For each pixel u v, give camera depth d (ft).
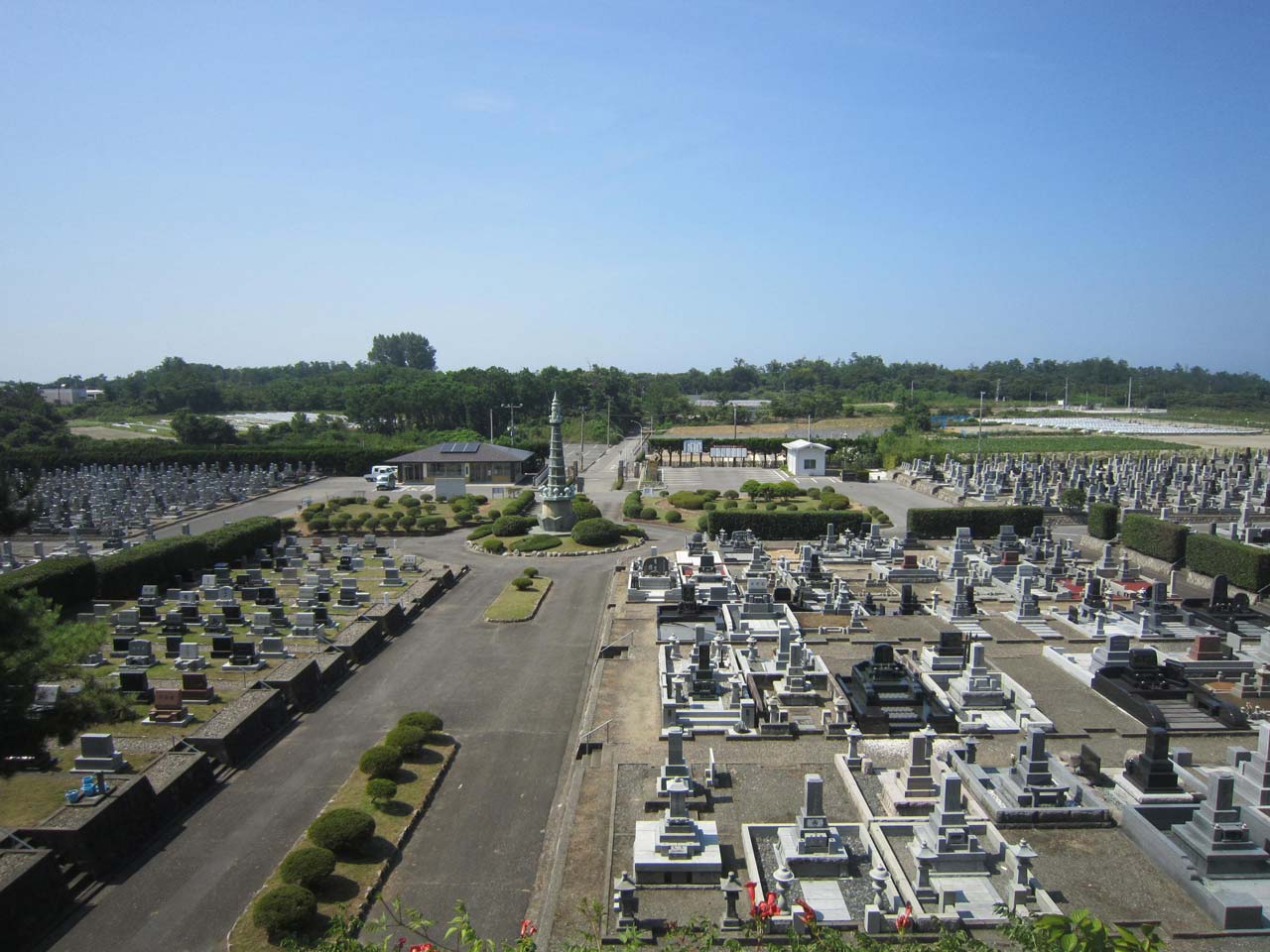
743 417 643.45
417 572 213.25
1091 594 171.94
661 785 95.35
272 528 243.81
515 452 373.81
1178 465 364.99
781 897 76.02
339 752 116.16
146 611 164.96
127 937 77.87
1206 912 76.23
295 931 76.23
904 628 163.73
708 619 168.04
